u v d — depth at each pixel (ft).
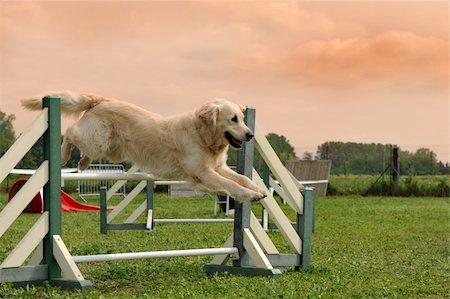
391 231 39.17
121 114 22.20
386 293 18.80
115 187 37.55
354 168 102.73
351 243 32.53
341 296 18.26
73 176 20.56
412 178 88.99
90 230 37.91
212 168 22.04
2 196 67.51
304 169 86.53
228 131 21.81
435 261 26.37
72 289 18.74
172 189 80.28
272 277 21.36
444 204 69.15
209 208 59.98
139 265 24.00
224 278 20.81
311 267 23.13
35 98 21.47
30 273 18.86
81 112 22.54
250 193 21.08
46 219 19.20
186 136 21.57
